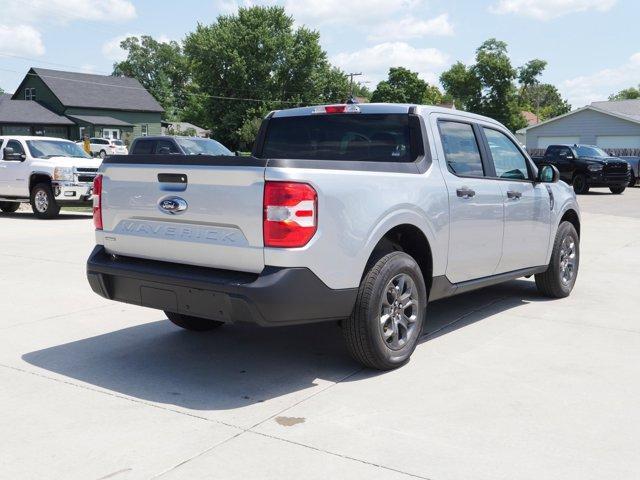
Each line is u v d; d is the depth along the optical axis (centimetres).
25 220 1515
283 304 385
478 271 546
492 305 653
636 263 916
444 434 350
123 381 436
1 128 5241
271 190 383
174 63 11100
